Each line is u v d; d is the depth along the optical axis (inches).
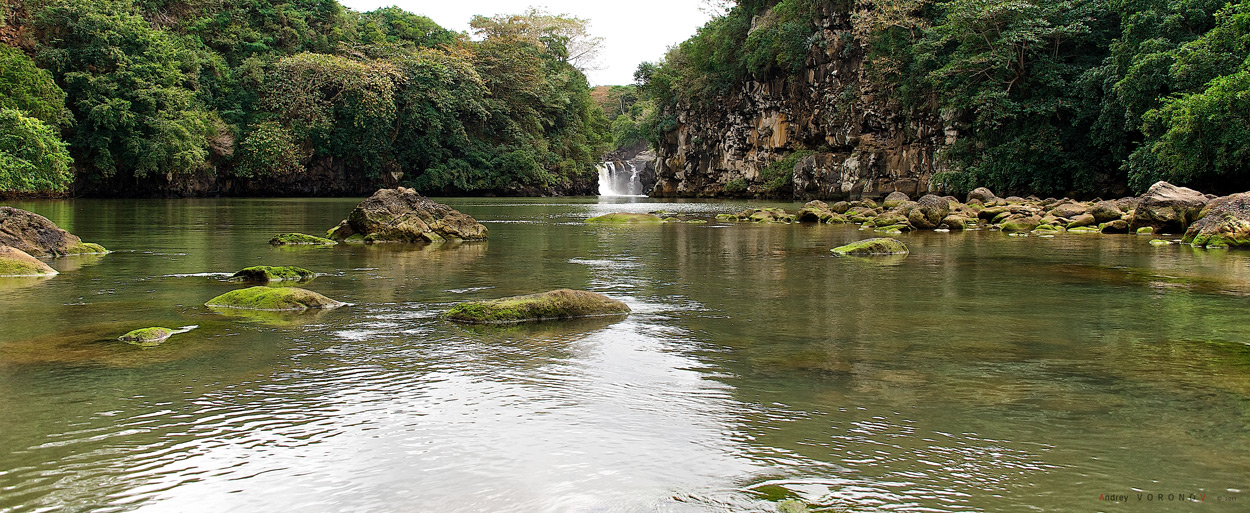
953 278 393.4
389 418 153.7
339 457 132.8
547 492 118.9
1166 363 203.5
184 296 315.3
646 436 143.9
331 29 2561.5
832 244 621.0
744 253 538.0
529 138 2815.0
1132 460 132.5
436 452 135.4
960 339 235.6
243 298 293.4
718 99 2625.5
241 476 124.6
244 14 2347.4
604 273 413.1
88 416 153.3
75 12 1716.3
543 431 146.3
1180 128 1000.2
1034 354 214.4
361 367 194.7
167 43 1870.1
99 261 456.8
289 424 149.6
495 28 2906.0
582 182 3132.4
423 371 191.0
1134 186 1208.2
